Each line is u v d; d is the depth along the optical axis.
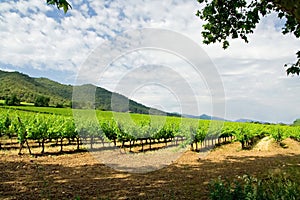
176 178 8.64
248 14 7.27
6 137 19.80
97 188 7.18
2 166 9.95
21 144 13.46
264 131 24.12
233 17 7.54
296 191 4.54
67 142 19.84
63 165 10.93
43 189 6.92
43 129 14.33
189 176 9.00
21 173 8.89
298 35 7.36
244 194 4.55
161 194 6.62
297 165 11.53
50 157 13.02
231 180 8.24
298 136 25.16
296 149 20.31
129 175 9.12
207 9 7.62
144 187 7.36
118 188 7.21
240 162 12.55
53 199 6.07
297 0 3.34
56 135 15.12
